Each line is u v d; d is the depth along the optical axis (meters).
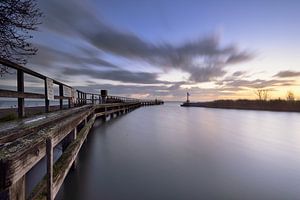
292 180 6.00
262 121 23.92
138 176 5.98
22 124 3.54
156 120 22.28
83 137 6.41
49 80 6.25
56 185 2.81
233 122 22.47
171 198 4.80
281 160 8.00
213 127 17.70
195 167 6.91
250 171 6.70
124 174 6.12
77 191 4.98
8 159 1.43
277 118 28.53
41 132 2.72
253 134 14.25
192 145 10.26
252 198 4.90
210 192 5.14
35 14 6.40
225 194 5.07
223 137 12.80
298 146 10.53
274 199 4.88
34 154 2.10
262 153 9.04
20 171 1.67
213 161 7.66
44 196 2.38
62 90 8.15
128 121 20.11
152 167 6.78
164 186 5.39
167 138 11.91
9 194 1.55
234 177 6.14
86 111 9.25
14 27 6.07
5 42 5.92
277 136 13.57
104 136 12.01
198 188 5.33
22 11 5.94
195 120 24.08
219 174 6.36
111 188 5.20
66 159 3.78
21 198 1.83
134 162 7.25
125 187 5.27
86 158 7.62
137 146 9.66
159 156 8.06
